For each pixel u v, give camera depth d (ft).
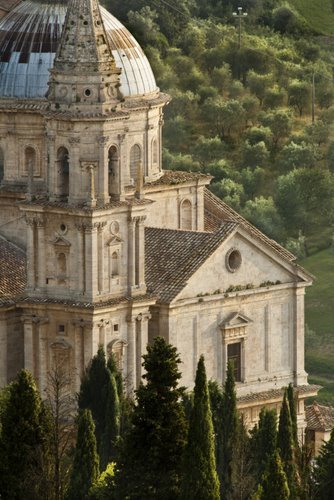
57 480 634.84
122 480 615.16
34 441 641.81
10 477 639.35
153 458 611.88
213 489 609.01
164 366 613.11
